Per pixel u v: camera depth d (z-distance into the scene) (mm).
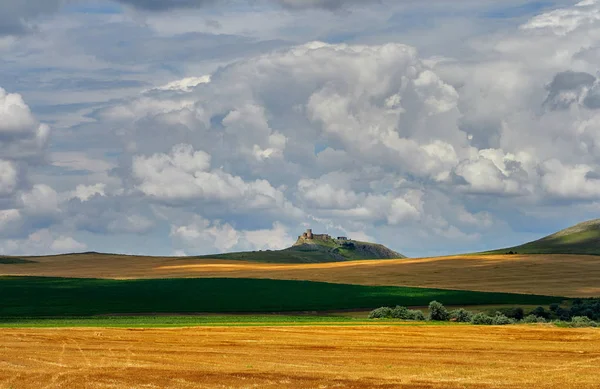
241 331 63812
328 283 128875
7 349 48844
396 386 35500
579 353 49625
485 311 98688
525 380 37250
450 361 44938
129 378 37219
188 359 44844
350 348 51656
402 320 82125
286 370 40156
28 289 119625
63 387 34562
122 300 105500
